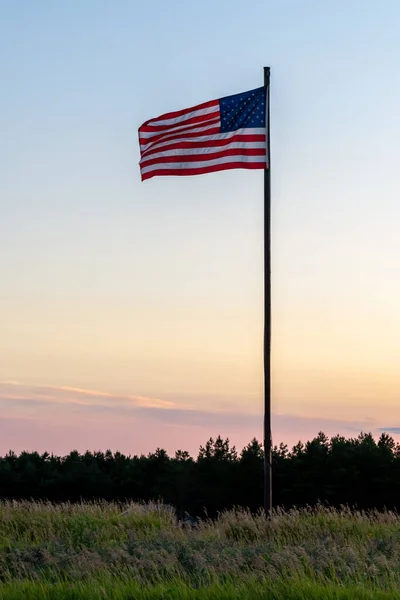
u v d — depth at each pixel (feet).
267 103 75.82
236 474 271.69
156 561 56.08
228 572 52.44
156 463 302.45
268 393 75.51
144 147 77.00
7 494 282.15
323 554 56.03
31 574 54.44
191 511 276.21
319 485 253.65
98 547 63.72
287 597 44.55
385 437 274.16
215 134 75.61
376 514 77.36
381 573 51.83
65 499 284.61
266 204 76.33
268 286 76.18
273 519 71.92
